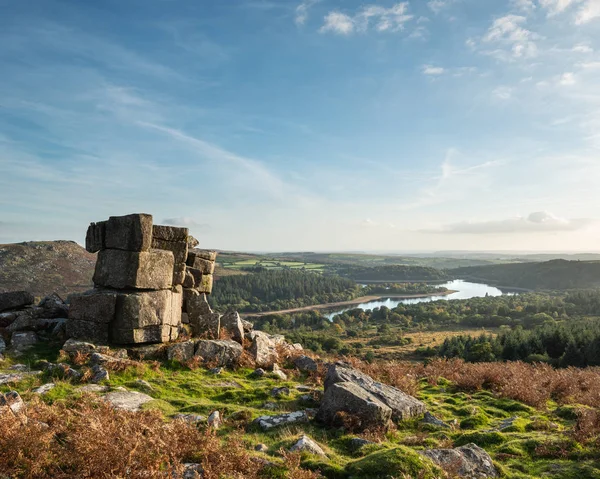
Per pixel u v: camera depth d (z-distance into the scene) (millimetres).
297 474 6664
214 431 8828
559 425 12008
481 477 7441
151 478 6160
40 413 8297
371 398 10984
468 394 16578
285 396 13266
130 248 16188
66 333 16062
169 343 16625
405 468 6961
